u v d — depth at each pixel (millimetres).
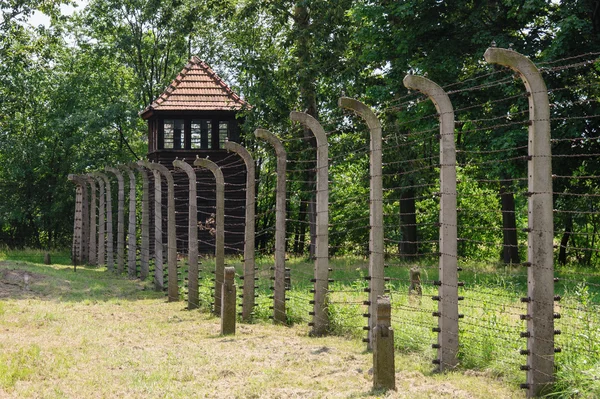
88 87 48031
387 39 25688
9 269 21891
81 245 32594
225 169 37812
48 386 8594
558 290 16688
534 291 7668
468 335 9461
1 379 8688
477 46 23234
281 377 8820
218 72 50156
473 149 22188
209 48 50188
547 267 7672
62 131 46125
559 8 21016
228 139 38062
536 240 7707
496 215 36375
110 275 26062
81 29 48938
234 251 37438
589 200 26219
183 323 14016
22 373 9078
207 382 8742
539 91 7758
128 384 8680
